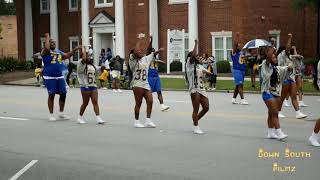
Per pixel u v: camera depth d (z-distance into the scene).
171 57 40.03
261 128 15.46
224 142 13.19
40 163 11.23
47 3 52.19
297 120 16.89
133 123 16.91
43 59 17.58
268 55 13.02
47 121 17.72
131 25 44.12
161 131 15.15
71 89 32.47
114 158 11.53
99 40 46.78
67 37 50.72
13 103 23.84
